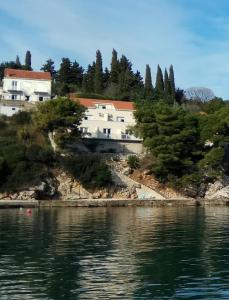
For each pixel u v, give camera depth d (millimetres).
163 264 34281
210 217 74625
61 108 117062
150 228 57344
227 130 121750
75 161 113688
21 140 119562
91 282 28844
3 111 132625
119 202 103312
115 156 122375
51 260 35406
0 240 45719
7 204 93875
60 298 25469
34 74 152000
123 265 33875
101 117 145500
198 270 32344
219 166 122875
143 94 186125
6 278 29562
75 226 59344
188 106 191750
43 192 107562
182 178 117062
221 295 26250
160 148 116250
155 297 25828
